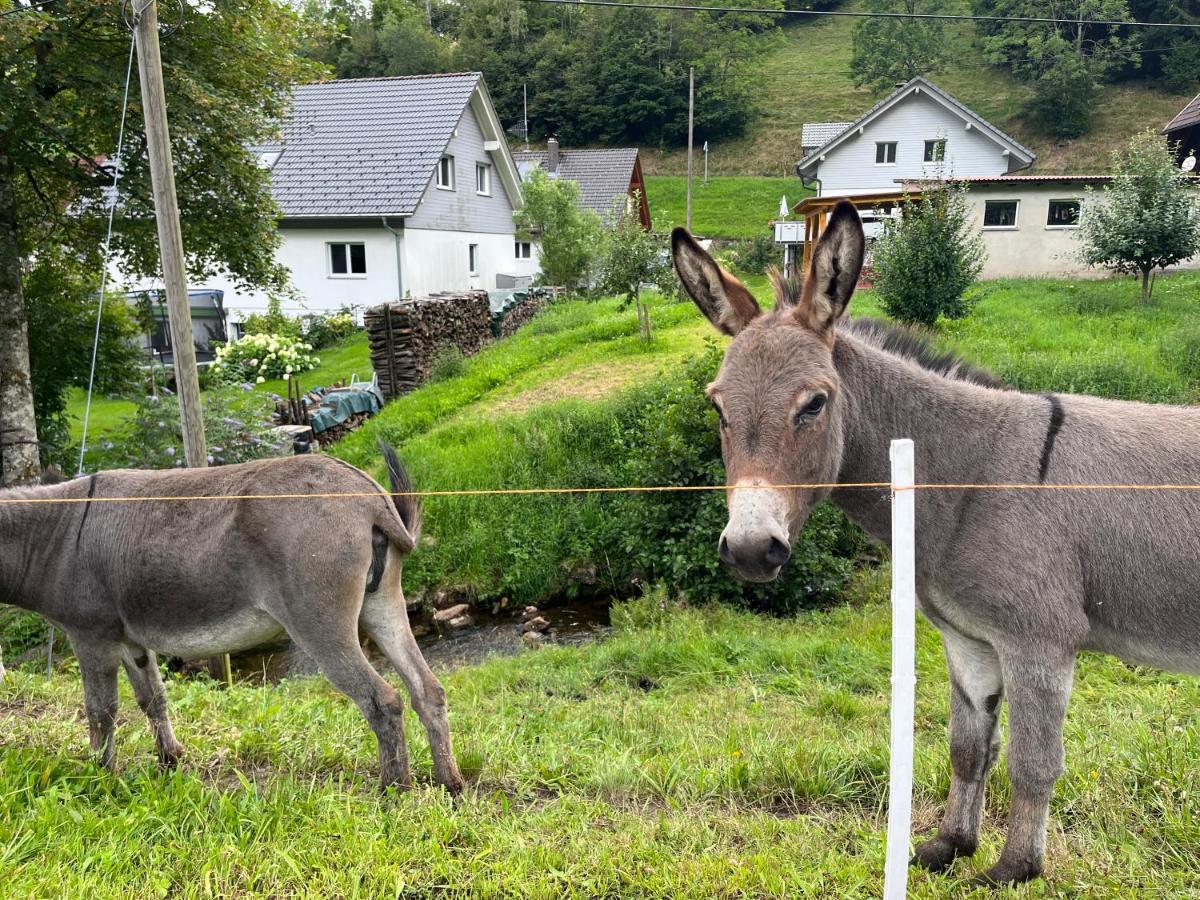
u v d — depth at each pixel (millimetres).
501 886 2857
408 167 24844
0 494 3758
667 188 59625
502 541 9555
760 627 7191
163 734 3844
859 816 3443
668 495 8469
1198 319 13391
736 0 82312
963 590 2686
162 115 6125
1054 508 2596
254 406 10898
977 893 2764
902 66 71188
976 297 15750
